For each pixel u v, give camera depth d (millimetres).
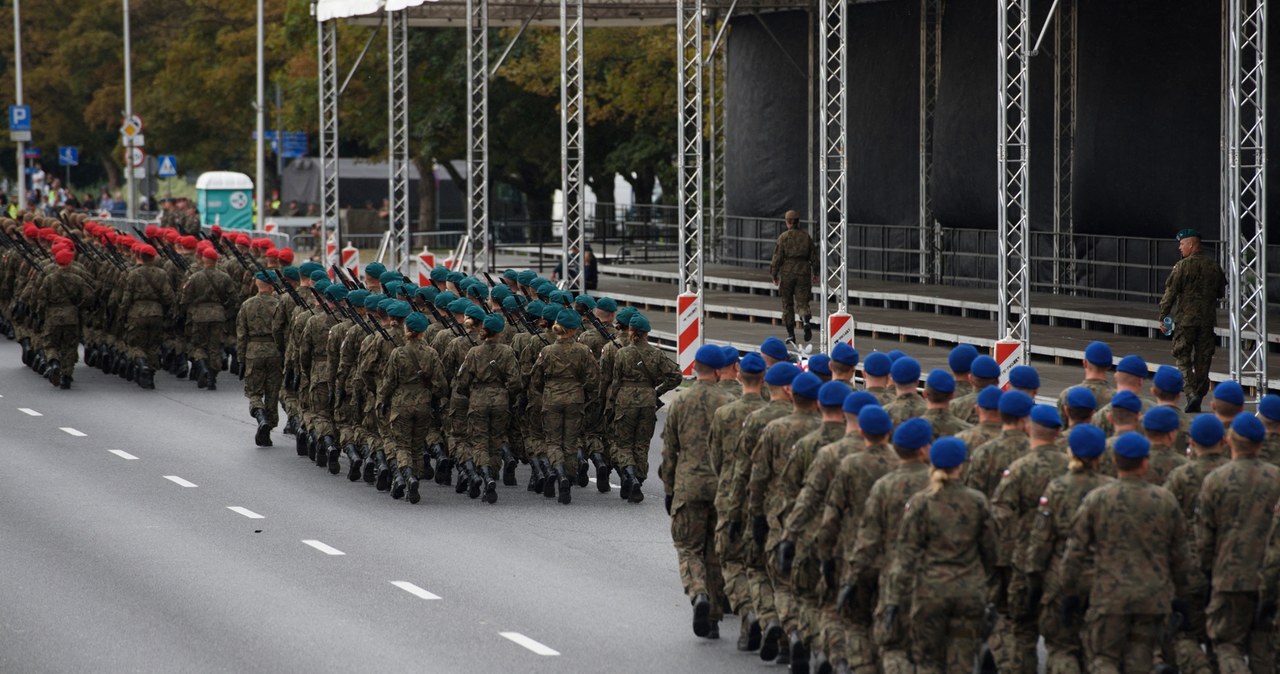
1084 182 75938
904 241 87562
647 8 91250
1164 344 62969
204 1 166375
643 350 41750
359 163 165375
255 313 51250
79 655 27984
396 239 95750
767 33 94938
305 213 174250
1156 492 23547
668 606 31562
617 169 128375
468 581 33531
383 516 40375
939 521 23422
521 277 51719
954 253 83875
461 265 96188
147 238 69688
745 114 97125
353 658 27828
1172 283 50938
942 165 83125
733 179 99062
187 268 69000
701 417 30266
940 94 83125
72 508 41406
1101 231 75750
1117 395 26797
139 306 64062
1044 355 63281
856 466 25141
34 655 27984
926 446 24312
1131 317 66125
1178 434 29516
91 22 188000
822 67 58469
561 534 38250
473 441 42406
